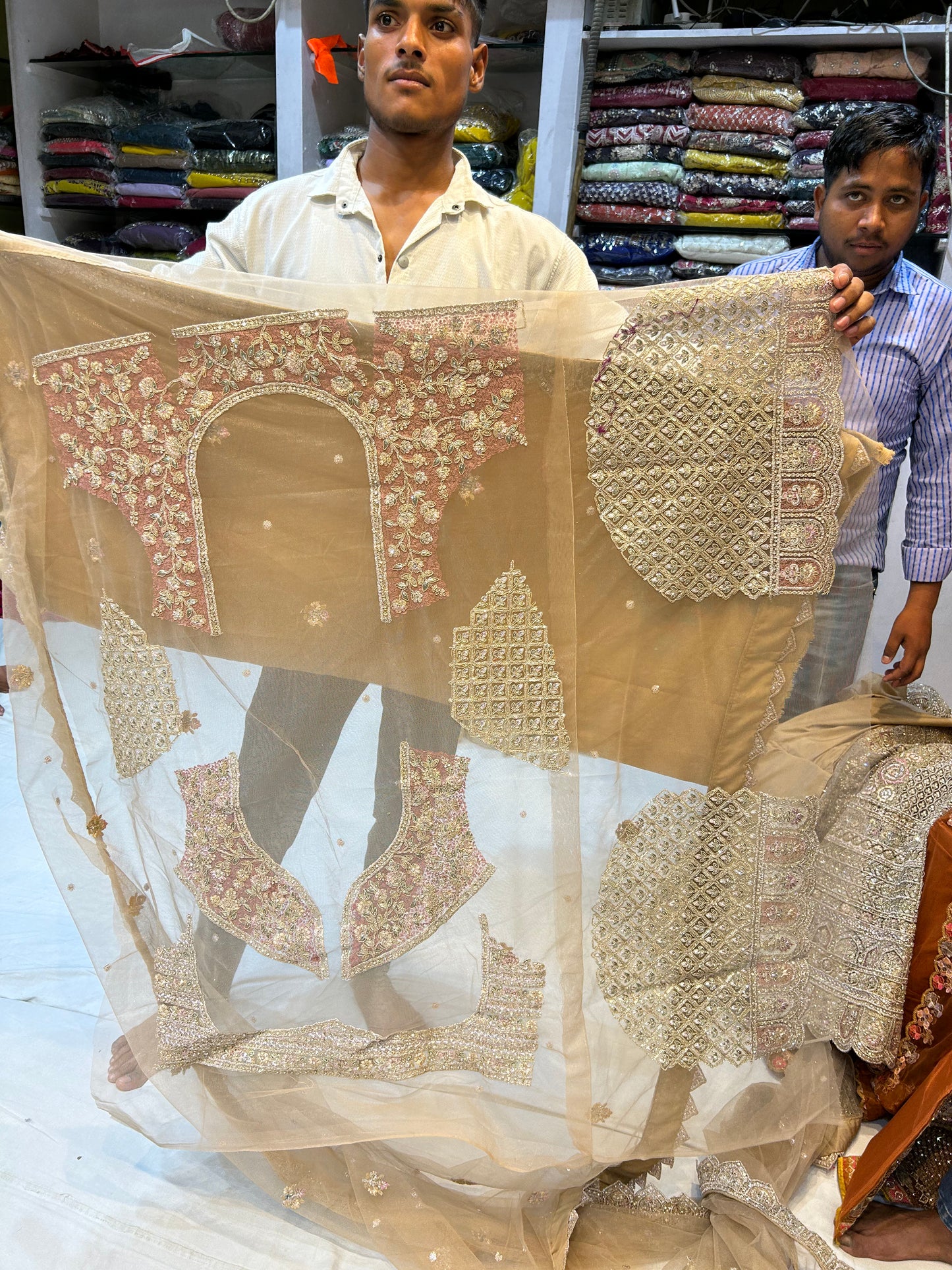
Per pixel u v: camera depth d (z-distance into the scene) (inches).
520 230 62.0
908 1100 55.0
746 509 47.3
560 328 45.8
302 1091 53.6
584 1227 54.8
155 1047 54.1
